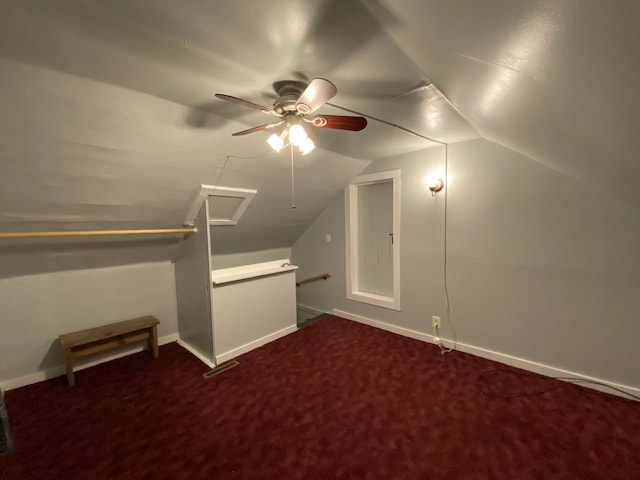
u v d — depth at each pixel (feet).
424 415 6.44
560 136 4.64
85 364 8.94
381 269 11.96
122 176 6.86
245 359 9.21
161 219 8.74
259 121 6.75
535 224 7.71
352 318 12.41
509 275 8.23
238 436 5.98
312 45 4.13
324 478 5.00
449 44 3.24
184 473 5.16
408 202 10.19
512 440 5.69
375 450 5.55
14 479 5.11
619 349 6.85
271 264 11.53
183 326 10.59
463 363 8.56
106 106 5.36
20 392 7.66
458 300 9.29
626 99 2.62
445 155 9.16
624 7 1.57
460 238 9.07
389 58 4.42
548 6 1.86
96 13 3.48
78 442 5.90
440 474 5.02
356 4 3.28
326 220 12.99
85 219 7.50
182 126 6.37
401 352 9.38
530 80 3.17
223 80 5.07
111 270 9.39
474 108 5.46
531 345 8.02
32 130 5.22
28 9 3.40
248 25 3.70
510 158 7.97
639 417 6.18
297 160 9.13
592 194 6.88
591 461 5.19
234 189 9.07
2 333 7.77
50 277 8.36
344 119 5.15
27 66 4.38
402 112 6.49
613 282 6.81
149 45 4.11
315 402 7.00
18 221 6.73
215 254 12.37
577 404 6.64
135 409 6.89
